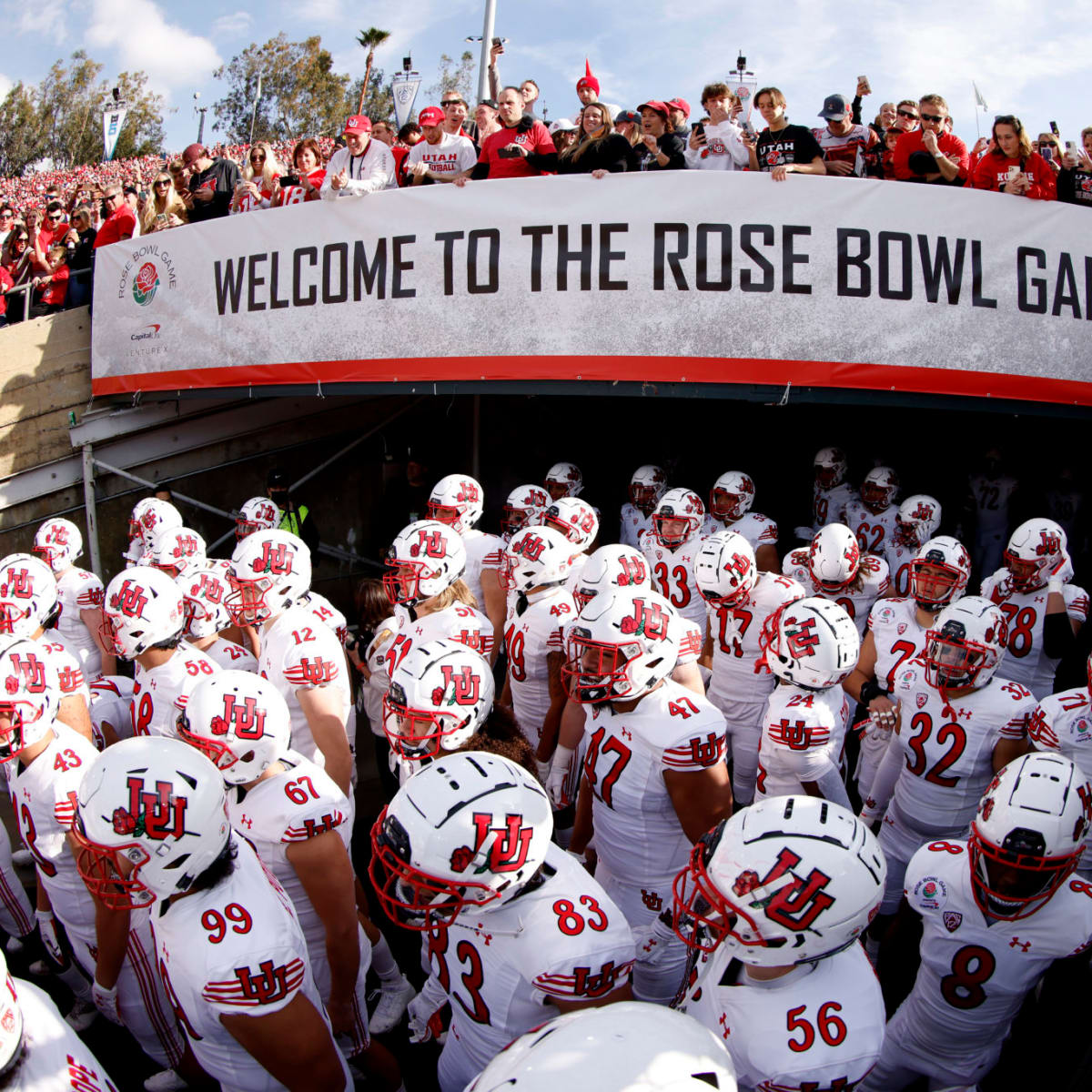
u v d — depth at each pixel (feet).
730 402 35.22
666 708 10.50
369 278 23.30
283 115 114.21
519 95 23.58
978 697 12.55
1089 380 21.33
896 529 23.65
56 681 10.69
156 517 23.11
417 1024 10.07
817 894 6.73
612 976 7.11
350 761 12.87
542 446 35.68
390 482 33.45
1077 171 21.27
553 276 21.57
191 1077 10.62
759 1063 6.97
